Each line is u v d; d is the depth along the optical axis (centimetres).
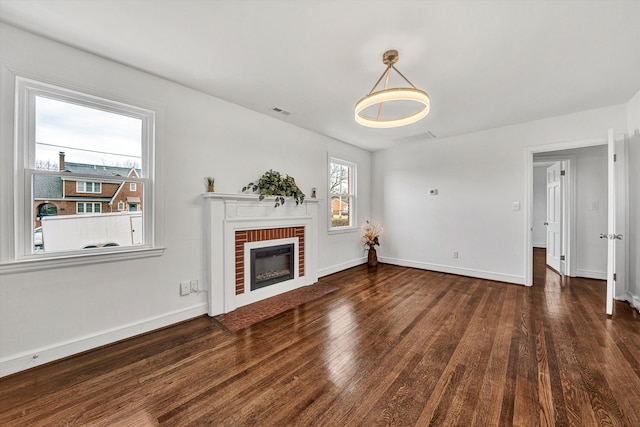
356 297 332
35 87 190
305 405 151
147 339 227
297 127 390
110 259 219
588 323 254
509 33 188
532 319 264
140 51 209
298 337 231
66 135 206
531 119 361
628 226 309
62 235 204
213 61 224
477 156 415
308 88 272
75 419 141
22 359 182
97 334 213
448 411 146
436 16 171
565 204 427
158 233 246
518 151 379
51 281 194
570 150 418
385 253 532
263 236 325
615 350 205
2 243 177
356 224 511
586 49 206
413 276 432
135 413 145
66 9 164
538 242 743
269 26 182
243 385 168
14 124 181
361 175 526
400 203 508
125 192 234
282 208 348
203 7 164
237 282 299
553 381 170
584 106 317
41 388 165
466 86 266
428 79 252
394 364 190
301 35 191
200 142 278
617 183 314
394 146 508
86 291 209
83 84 207
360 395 159
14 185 182
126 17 172
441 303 310
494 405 150
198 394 160
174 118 258
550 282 391
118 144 231
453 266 443
